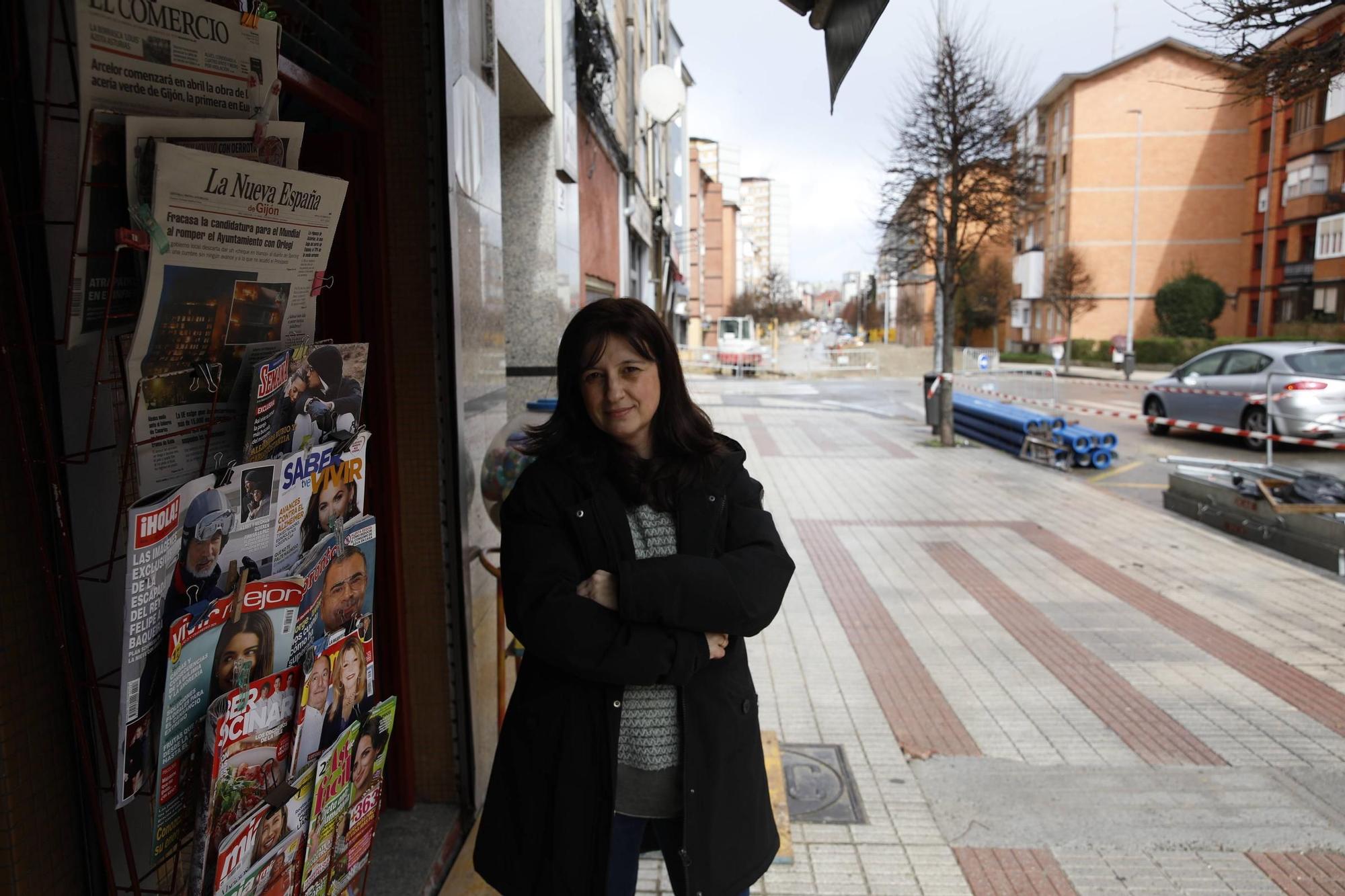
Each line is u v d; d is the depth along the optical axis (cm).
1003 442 1322
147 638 124
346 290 264
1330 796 339
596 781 178
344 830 184
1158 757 371
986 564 688
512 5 476
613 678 170
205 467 143
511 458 303
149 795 148
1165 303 4156
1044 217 5041
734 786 184
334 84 239
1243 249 4169
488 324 322
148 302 121
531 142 651
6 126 121
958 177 1337
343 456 174
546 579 176
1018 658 487
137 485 130
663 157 2038
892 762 366
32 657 123
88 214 114
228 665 143
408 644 285
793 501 947
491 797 186
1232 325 4319
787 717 412
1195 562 686
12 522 119
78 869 133
